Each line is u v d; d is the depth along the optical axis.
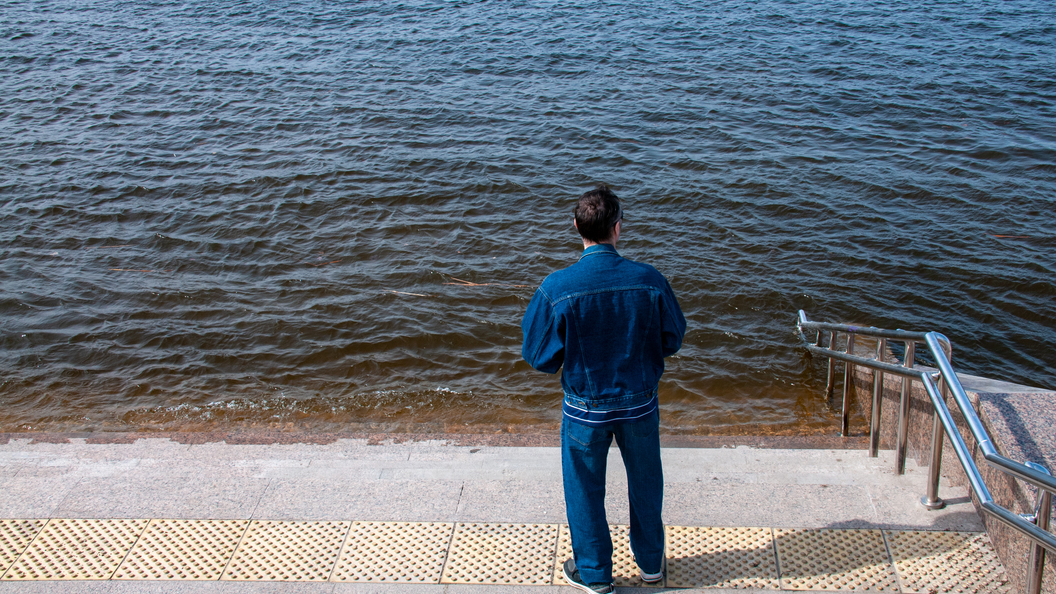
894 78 16.88
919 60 18.19
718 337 7.79
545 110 15.36
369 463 4.05
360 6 26.72
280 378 7.11
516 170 12.28
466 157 12.85
